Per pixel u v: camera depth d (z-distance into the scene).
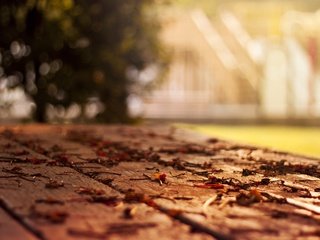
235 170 1.09
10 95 2.52
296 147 2.86
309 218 0.75
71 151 1.28
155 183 0.94
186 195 0.86
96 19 2.46
